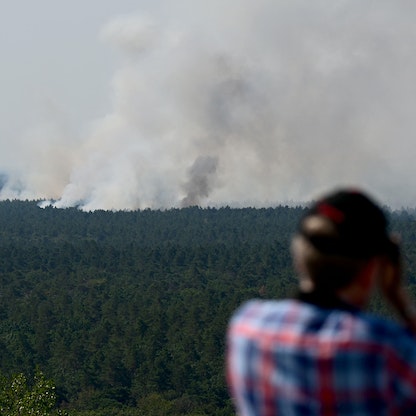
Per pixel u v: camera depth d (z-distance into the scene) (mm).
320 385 11438
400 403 11133
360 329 11477
